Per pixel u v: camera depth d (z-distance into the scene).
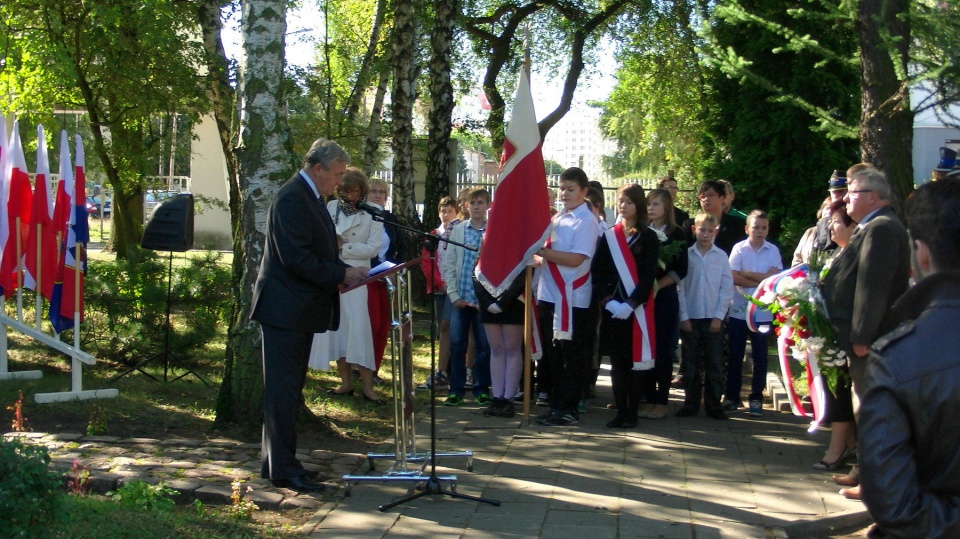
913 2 7.19
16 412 6.40
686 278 7.61
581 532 4.73
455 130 21.48
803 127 12.18
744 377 9.82
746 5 12.05
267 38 6.45
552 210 9.82
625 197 6.98
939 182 2.09
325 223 5.38
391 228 8.30
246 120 6.48
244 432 6.40
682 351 7.85
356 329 7.73
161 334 8.85
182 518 4.52
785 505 5.25
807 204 12.38
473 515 4.97
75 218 7.38
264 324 5.25
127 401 7.19
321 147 5.36
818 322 5.41
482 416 7.58
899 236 5.09
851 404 5.78
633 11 20.92
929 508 1.92
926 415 1.92
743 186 12.77
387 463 5.94
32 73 13.30
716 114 13.20
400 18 14.05
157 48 12.32
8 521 3.34
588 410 7.93
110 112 14.75
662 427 7.25
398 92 14.23
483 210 8.03
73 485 4.93
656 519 4.96
